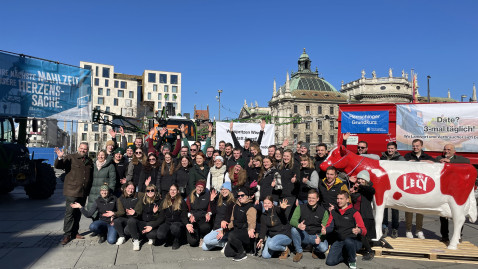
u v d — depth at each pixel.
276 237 5.41
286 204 5.35
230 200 5.72
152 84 95.12
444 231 6.09
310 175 5.96
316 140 78.88
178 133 9.26
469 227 7.70
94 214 6.56
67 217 6.21
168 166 6.86
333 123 80.00
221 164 6.99
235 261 5.33
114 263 5.11
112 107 89.44
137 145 7.18
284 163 6.29
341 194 5.13
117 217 6.16
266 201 5.42
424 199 5.58
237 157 7.41
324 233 5.18
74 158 6.41
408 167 5.74
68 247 5.92
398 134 9.04
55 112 10.38
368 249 5.33
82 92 10.93
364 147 6.86
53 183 11.60
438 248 5.62
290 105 80.00
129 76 98.50
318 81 93.81
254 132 11.38
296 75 99.81
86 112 10.95
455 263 5.20
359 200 5.66
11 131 11.79
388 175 5.72
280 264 5.21
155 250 5.88
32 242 6.16
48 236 6.59
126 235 6.55
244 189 5.63
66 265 4.98
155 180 6.79
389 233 7.24
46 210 9.28
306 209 5.59
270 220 5.53
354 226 5.10
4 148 10.06
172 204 6.00
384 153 7.03
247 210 5.53
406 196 5.65
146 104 91.25
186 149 7.52
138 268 4.91
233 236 5.41
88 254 5.54
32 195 11.26
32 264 4.98
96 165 6.71
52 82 10.38
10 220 7.94
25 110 9.89
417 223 6.70
